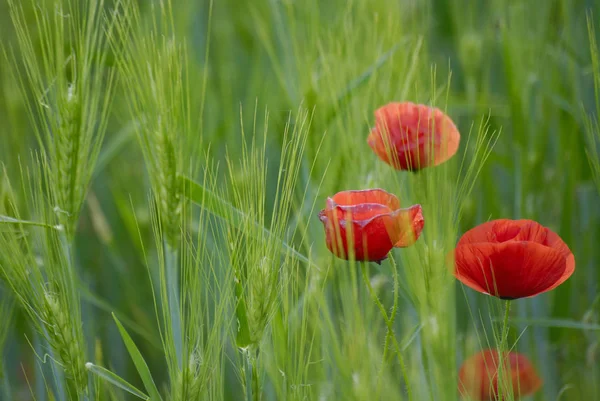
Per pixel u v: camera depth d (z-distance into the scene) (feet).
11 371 4.90
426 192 3.92
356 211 3.75
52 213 3.98
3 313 4.26
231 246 3.85
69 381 3.95
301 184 4.46
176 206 3.95
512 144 4.83
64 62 4.04
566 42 4.94
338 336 4.11
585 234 4.79
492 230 3.84
